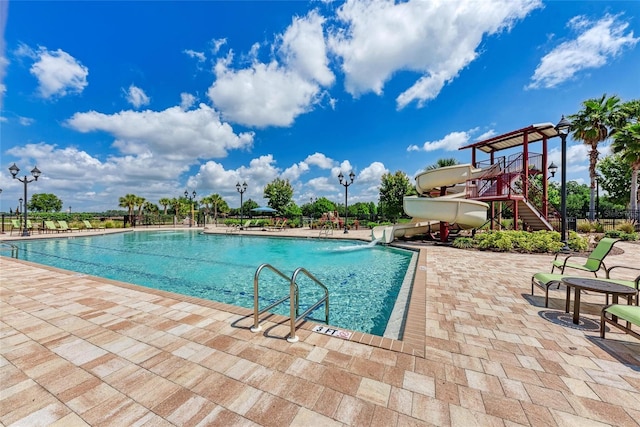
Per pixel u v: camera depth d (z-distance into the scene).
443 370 2.06
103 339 2.61
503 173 11.73
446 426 1.50
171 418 1.58
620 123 15.06
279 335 2.66
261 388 1.85
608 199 26.17
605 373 2.02
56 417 1.59
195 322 3.00
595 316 3.19
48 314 3.25
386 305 4.58
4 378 1.99
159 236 17.14
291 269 7.42
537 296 4.00
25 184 14.04
